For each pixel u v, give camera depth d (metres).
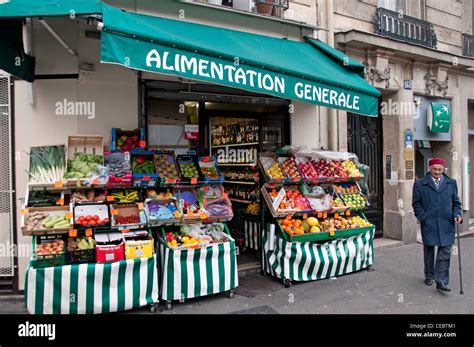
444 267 5.72
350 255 6.58
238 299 5.46
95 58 5.64
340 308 5.12
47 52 5.50
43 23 4.68
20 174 5.50
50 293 4.52
